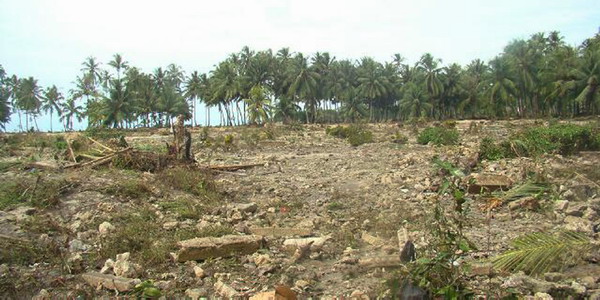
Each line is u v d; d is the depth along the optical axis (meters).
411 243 5.32
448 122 35.47
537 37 70.19
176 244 7.19
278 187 12.71
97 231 8.05
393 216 8.68
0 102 73.62
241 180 13.95
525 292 5.09
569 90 52.94
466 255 6.31
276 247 7.41
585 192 9.59
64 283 5.98
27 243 7.08
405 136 28.56
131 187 10.45
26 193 9.65
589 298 4.91
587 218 8.04
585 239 4.41
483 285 5.20
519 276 5.33
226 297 5.33
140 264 6.55
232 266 6.52
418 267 4.47
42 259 6.80
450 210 8.84
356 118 78.19
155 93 74.75
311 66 69.69
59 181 10.38
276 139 29.23
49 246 7.05
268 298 5.05
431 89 69.62
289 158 19.86
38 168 13.22
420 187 11.50
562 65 55.47
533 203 8.72
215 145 24.38
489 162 14.38
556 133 16.56
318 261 6.79
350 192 11.95
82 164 13.33
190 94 77.44
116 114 60.88
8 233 7.52
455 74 70.12
